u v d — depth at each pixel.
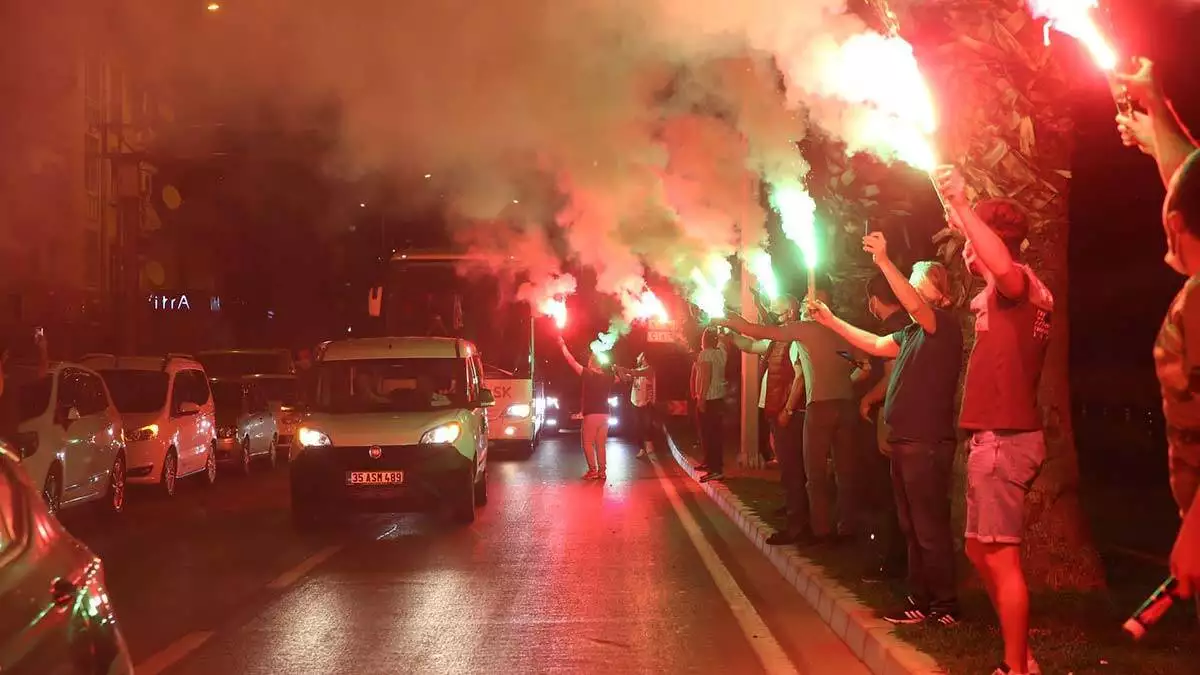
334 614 8.98
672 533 13.07
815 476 10.68
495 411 24.03
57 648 3.66
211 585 10.25
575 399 32.25
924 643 6.83
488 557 11.57
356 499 13.62
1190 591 3.24
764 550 11.48
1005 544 5.84
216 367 26.67
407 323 24.58
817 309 7.85
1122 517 11.70
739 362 25.03
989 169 7.91
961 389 8.59
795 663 7.39
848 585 8.88
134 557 11.83
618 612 8.94
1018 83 7.81
